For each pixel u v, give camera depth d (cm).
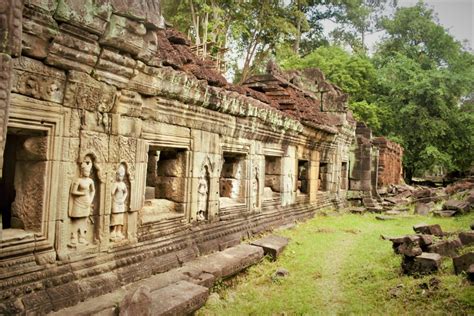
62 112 471
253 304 600
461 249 709
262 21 2480
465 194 1535
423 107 2992
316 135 1374
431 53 3409
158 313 459
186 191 726
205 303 566
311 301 607
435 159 2944
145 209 659
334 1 3247
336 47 3125
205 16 2191
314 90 1700
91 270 509
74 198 491
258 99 1059
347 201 1806
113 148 545
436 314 501
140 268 580
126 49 513
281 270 736
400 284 611
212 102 754
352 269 746
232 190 974
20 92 419
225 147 858
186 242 707
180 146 701
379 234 1087
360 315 540
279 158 1177
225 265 669
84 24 449
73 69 466
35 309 425
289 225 1155
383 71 3150
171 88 636
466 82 2930
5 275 414
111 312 451
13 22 350
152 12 527
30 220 461
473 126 2988
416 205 1581
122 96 549
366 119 2838
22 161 473
